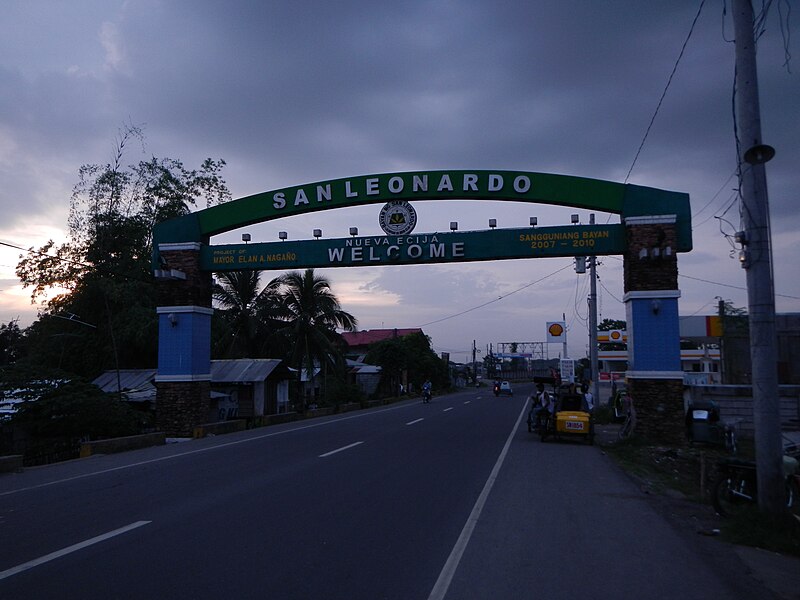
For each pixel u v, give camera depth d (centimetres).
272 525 835
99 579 611
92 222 3316
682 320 3147
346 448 1739
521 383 11181
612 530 849
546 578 635
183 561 670
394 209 2231
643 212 2048
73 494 1077
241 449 1736
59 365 3142
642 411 1988
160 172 3466
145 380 3011
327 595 573
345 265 2280
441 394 7362
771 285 885
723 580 639
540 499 1059
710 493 1110
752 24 914
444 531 819
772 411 864
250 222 2338
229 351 3756
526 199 2123
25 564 658
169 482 1182
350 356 6850
